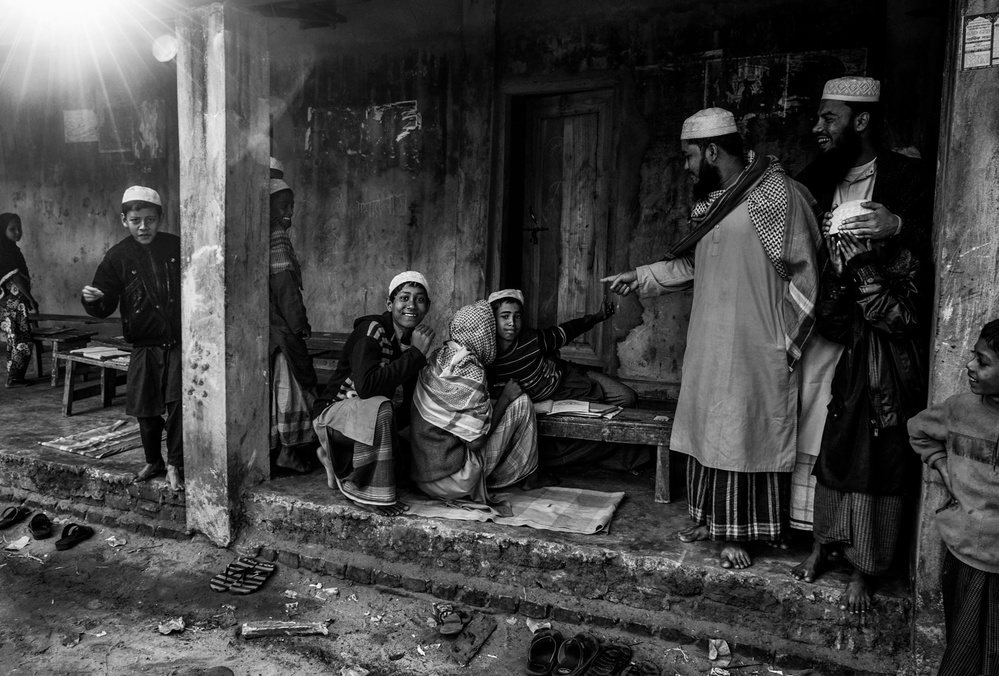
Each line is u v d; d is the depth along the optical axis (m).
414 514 3.87
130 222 4.21
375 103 6.88
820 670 3.08
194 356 4.14
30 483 4.84
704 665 3.15
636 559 3.40
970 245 2.63
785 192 3.15
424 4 6.57
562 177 6.41
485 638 3.38
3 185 8.88
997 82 2.55
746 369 3.18
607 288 6.23
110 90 8.16
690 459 3.46
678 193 5.86
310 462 4.64
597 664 3.11
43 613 3.67
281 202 4.48
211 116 3.95
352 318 7.21
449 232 6.66
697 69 5.73
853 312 3.02
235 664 3.25
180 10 3.97
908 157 3.07
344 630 3.48
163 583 3.94
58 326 8.65
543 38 6.17
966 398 2.48
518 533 3.67
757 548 3.48
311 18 6.12
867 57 5.29
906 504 3.04
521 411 4.14
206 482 4.20
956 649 2.49
